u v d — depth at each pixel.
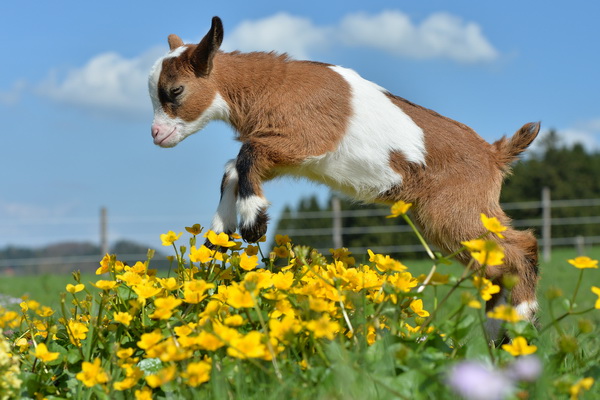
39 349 2.94
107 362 3.02
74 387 3.04
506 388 2.46
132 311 3.25
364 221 31.84
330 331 2.83
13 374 2.83
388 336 2.90
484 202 4.91
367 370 2.74
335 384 2.59
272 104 4.75
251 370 2.81
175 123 5.00
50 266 21.64
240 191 4.56
